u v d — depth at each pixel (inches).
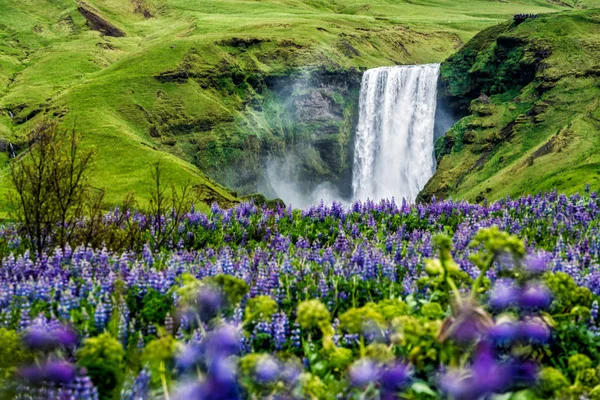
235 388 351.6
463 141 5393.7
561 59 5418.3
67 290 525.7
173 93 6240.2
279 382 352.8
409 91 6427.2
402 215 1120.8
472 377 345.7
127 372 404.5
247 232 1093.1
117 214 1168.8
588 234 900.0
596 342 447.8
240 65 6747.1
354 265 637.3
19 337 398.0
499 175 4520.2
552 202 1157.7
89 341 361.7
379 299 563.8
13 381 373.4
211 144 5910.4
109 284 560.7
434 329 367.9
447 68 6289.4
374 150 6565.0
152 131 5836.6
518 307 413.4
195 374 376.2
